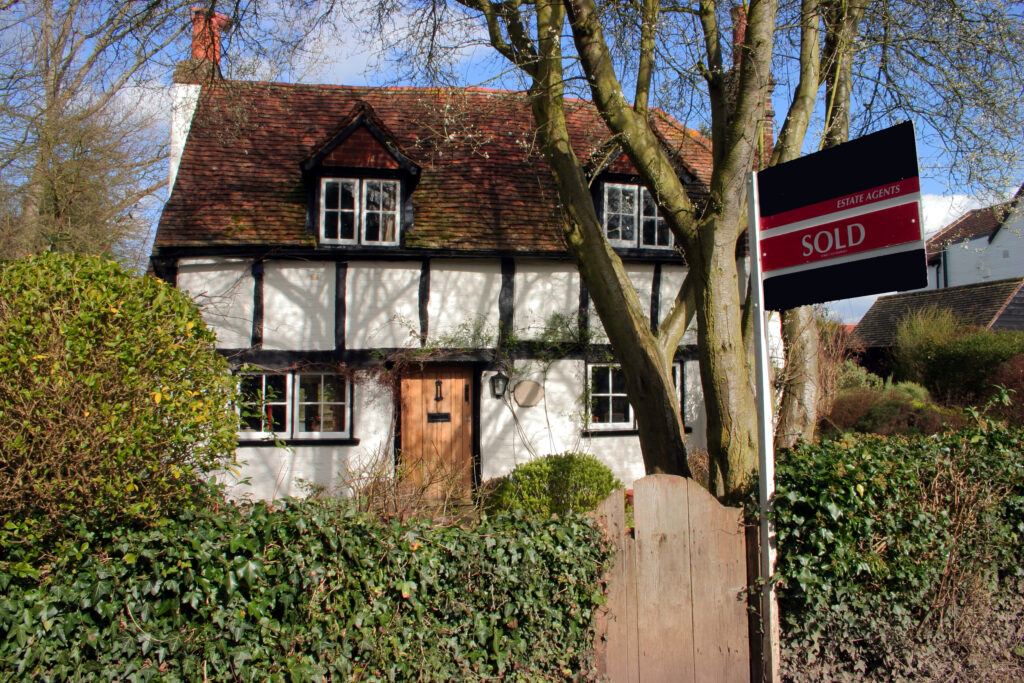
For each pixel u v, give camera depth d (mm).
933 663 4027
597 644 3506
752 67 4785
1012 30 6852
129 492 2854
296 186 10148
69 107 13922
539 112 5973
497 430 9961
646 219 10703
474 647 3273
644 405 5340
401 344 9734
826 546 3641
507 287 10039
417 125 11297
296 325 9477
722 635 3732
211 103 10234
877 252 3262
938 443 4473
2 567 2705
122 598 2787
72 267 3271
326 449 9453
